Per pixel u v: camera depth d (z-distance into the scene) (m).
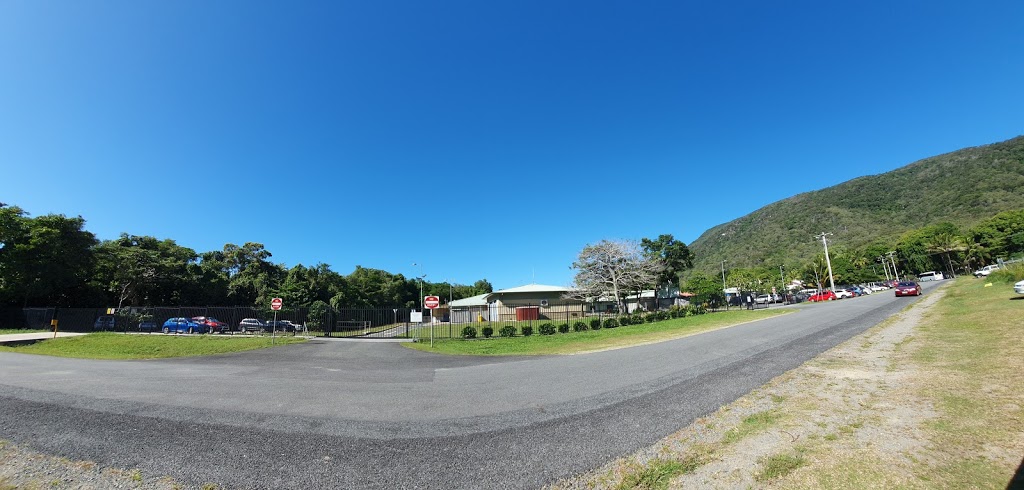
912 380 6.76
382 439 5.43
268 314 35.59
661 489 3.77
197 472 4.40
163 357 16.92
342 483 4.12
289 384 9.51
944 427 4.57
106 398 7.82
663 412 6.15
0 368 12.04
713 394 7.03
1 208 32.97
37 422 6.16
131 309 34.69
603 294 46.75
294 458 4.78
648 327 25.89
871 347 10.52
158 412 6.79
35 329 34.00
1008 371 6.48
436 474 4.30
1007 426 4.40
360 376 10.84
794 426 5.11
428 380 9.99
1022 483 3.25
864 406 5.65
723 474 3.97
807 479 3.71
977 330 10.88
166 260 46.72
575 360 12.66
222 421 6.27
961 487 3.32
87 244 38.12
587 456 4.63
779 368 8.83
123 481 4.20
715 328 21.11
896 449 4.14
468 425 5.97
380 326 33.34
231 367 13.08
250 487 4.07
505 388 8.57
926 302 24.19
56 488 4.05
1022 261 27.88
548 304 52.22
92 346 21.20
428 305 21.44
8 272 32.88
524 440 5.25
